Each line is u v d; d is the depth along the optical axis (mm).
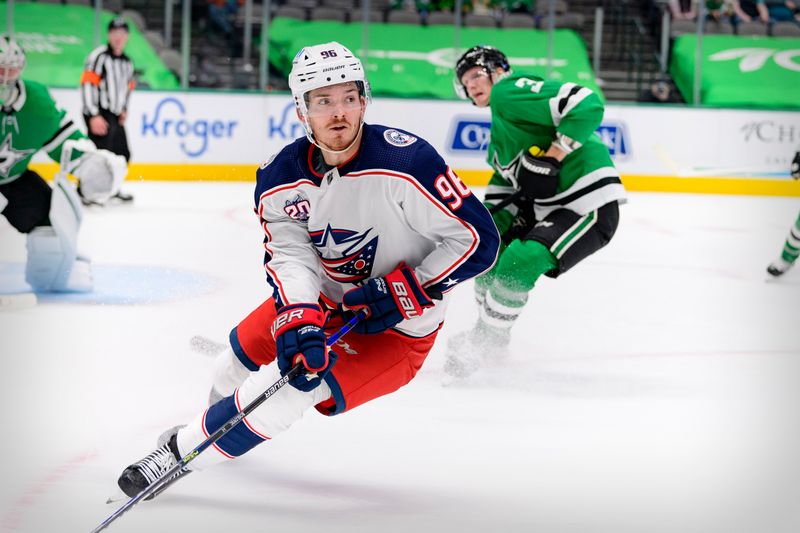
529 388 11531
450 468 8797
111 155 16438
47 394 10977
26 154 15539
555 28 45125
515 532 7355
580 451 9344
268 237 7859
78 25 41188
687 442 9695
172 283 18031
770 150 37438
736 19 44969
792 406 11055
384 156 7324
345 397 7629
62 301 16156
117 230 24734
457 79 12414
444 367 11633
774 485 8477
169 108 35938
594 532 7379
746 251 24078
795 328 15500
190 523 7391
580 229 11828
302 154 7469
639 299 17703
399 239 7707
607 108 37031
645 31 45500
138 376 11789
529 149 11883
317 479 8453
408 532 7305
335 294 8195
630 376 12250
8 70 14766
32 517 7523
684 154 37281
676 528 7477
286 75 42906
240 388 7500
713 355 13523
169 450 7543
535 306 16844
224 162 36469
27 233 16312
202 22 42875
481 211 7562
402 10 44688
